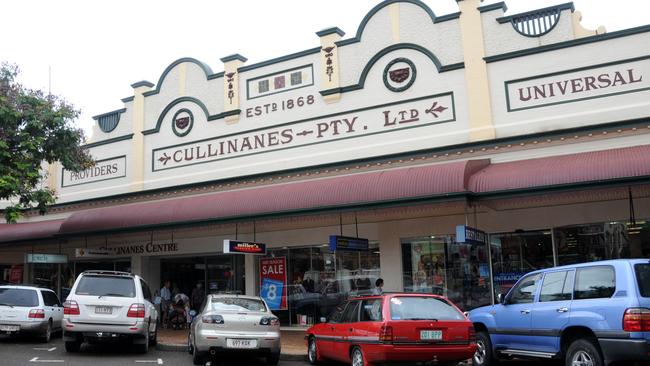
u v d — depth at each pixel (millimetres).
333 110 17609
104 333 12570
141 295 13133
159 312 20609
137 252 21672
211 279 20547
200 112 20203
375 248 17297
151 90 21516
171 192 20250
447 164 14664
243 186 18844
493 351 10953
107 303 12672
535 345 9969
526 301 10391
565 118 14492
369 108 17047
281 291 18797
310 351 12805
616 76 14109
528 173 13148
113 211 19781
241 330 11703
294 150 18109
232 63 19672
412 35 16734
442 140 15844
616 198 14180
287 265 18828
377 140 16797
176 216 17672
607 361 8586
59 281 24016
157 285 21812
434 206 14414
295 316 18453
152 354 13570
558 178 12641
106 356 12984
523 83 15117
